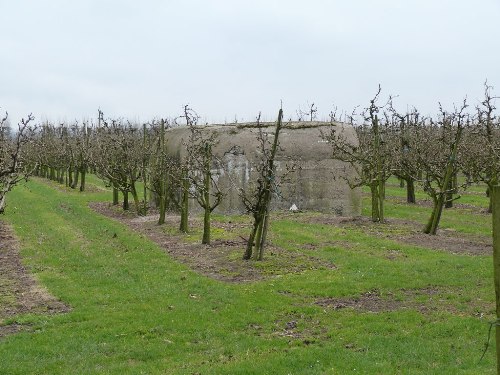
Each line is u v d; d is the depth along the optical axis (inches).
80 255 533.6
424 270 468.8
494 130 750.5
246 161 834.2
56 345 298.4
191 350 297.4
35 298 388.8
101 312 354.3
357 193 864.3
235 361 277.7
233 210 833.5
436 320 343.0
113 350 294.4
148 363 278.4
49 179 1628.9
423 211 884.6
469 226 727.1
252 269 477.4
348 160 760.3
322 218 792.3
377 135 743.7
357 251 556.7
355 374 262.4
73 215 832.3
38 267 480.1
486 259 510.6
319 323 342.0
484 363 274.2
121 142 901.2
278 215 817.5
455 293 401.7
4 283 426.6
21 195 1110.4
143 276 451.2
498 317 201.2
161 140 827.4
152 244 597.6
